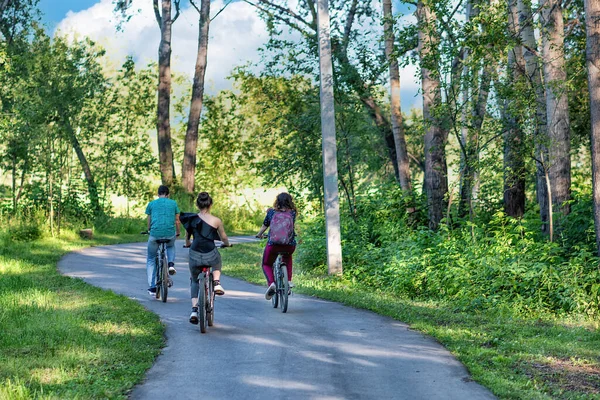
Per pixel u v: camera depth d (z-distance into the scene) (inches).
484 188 748.6
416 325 381.1
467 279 483.2
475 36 562.6
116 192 1637.6
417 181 868.6
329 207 626.5
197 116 1496.1
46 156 1108.5
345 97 775.1
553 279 447.2
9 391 240.8
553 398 245.8
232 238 1269.7
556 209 572.7
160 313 430.3
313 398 246.1
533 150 573.0
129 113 1701.5
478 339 346.0
